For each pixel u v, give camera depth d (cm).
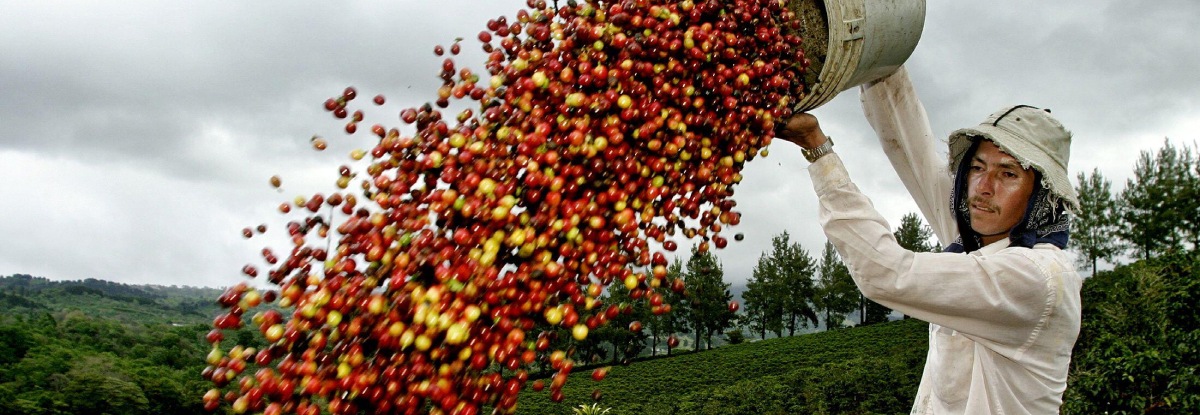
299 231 224
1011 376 255
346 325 205
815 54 293
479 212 209
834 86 271
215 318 206
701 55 239
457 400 203
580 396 4169
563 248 223
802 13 298
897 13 265
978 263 244
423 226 213
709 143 249
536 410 3759
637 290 243
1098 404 850
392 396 198
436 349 203
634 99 235
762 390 3194
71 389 4875
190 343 8469
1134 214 4706
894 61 291
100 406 4812
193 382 5656
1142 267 1038
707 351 6109
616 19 234
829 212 261
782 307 7506
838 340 5247
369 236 211
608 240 231
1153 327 918
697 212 253
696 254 262
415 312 197
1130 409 821
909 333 4959
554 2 264
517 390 213
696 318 6594
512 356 205
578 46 241
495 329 210
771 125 253
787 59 273
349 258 213
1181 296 917
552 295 222
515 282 210
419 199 225
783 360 4828
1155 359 823
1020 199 262
